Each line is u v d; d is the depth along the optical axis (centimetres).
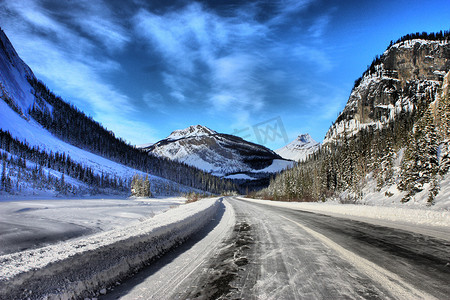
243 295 286
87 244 367
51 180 7381
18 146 9800
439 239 601
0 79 18000
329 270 370
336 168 5475
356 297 271
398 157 3556
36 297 242
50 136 15388
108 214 1672
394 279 327
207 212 1239
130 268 389
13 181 6069
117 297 293
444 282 314
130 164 17750
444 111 2694
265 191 10175
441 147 2448
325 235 683
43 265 264
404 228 784
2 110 13625
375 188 3419
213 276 359
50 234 851
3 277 227
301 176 6525
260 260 439
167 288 317
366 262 410
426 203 1878
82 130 19988
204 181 19088
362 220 1059
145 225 588
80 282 294
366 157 4806
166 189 12912
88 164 12775
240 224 984
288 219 1134
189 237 709
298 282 323
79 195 7550
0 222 1125
